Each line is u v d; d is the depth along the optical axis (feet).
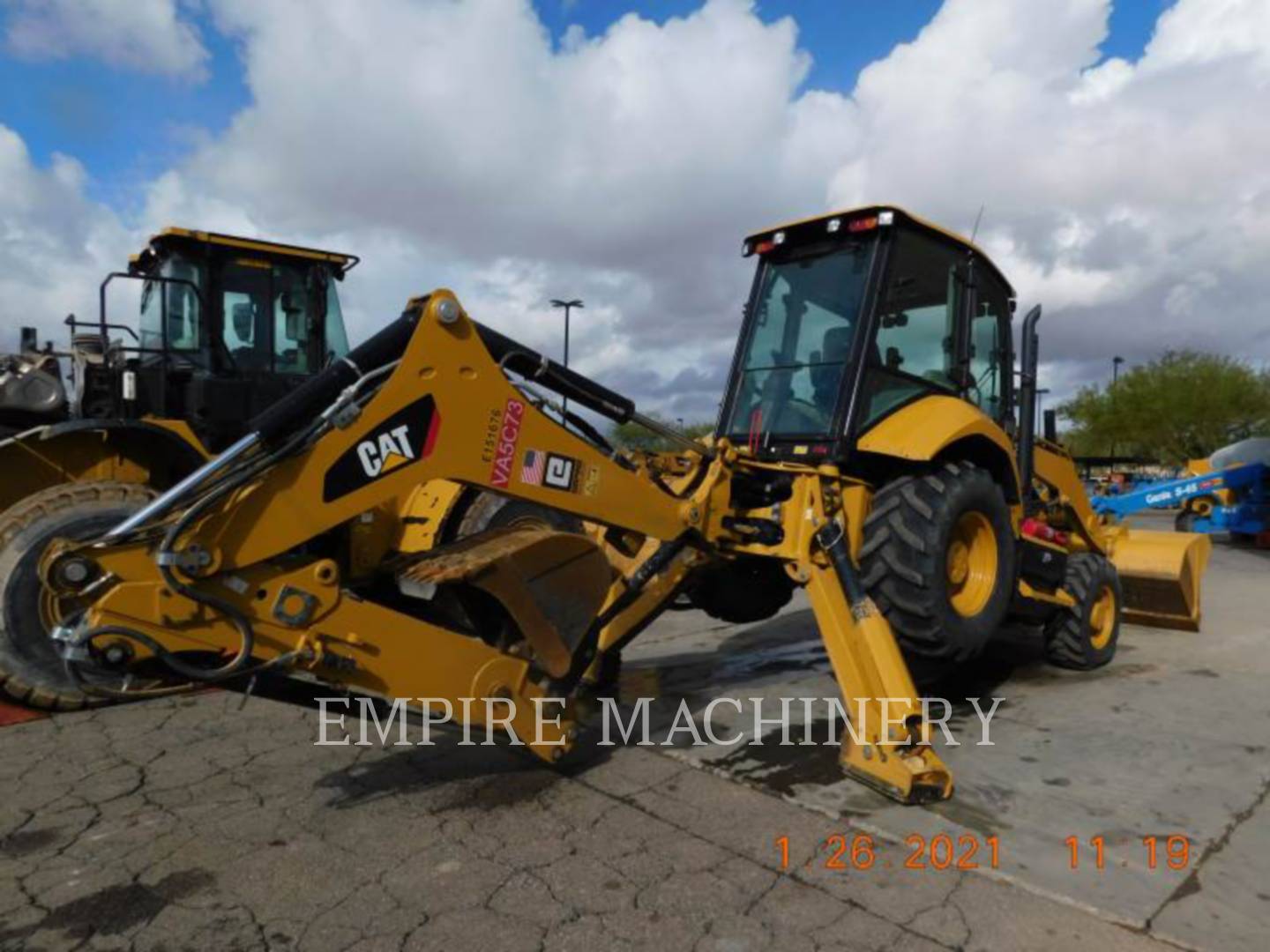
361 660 9.68
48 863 9.50
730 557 13.47
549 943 8.00
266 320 20.40
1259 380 109.91
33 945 7.98
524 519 16.75
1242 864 9.50
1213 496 45.37
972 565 14.49
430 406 9.98
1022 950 7.90
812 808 10.90
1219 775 12.09
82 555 8.42
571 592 11.19
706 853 9.70
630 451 14.29
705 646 20.54
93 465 17.48
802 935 8.13
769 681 17.08
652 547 13.23
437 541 16.33
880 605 13.39
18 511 14.94
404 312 10.50
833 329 14.64
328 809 10.85
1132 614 22.63
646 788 11.53
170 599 8.66
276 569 9.24
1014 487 16.02
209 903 8.69
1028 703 15.67
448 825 10.41
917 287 14.99
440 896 8.80
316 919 8.41
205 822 10.50
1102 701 15.85
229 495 8.98
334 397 9.46
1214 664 18.83
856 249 14.73
